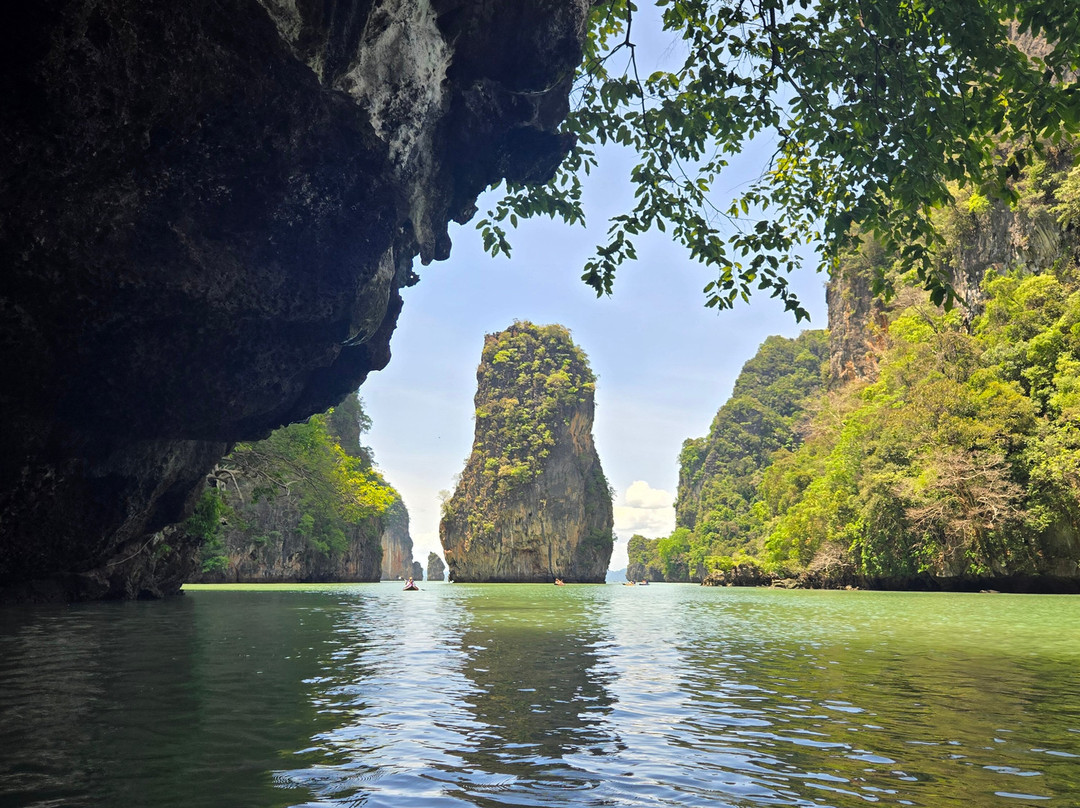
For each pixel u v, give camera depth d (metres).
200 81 10.75
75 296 11.80
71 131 10.03
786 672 9.17
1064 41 9.20
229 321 13.76
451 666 9.51
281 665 9.41
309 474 39.03
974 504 40.69
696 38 11.92
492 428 129.62
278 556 83.56
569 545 125.19
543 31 14.41
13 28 8.95
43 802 3.94
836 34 11.47
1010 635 14.51
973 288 52.94
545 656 10.78
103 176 10.82
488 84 15.73
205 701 6.84
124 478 17.97
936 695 7.46
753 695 7.42
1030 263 47.66
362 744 5.26
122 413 14.81
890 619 19.52
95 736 5.44
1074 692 7.62
